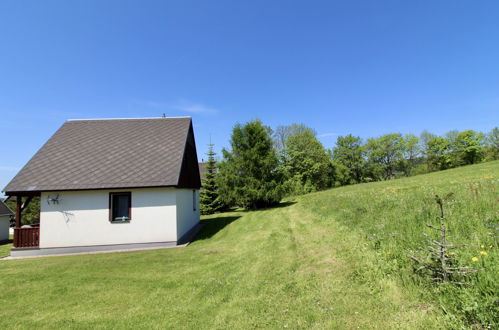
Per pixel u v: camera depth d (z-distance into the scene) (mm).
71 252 11094
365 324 3285
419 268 3689
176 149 13484
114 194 11508
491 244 4016
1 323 4570
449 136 47625
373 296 3910
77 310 4918
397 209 8141
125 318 4430
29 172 11938
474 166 28000
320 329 3371
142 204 11406
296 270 5695
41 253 11102
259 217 16422
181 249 10062
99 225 11273
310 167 37312
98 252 10898
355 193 17047
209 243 10883
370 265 4914
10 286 6453
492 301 2711
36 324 4473
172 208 11406
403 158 50031
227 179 21547
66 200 11336
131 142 14188
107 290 5824
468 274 3301
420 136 50719
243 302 4523
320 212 12656
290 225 11523
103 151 13398
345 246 6574
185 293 5305
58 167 12242
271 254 7293
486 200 6367
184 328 3918
